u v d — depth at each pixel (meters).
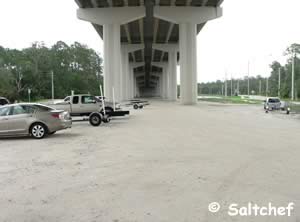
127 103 41.34
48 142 12.79
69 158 9.53
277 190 6.29
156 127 17.91
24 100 88.06
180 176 7.34
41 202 5.75
